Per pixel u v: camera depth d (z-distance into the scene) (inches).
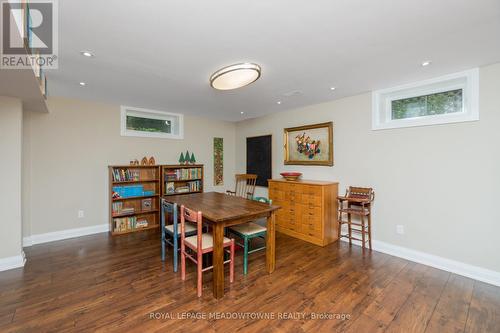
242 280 96.1
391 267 108.7
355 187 136.9
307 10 60.2
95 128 157.1
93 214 157.4
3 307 77.0
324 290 89.0
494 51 84.0
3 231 103.6
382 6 58.9
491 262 95.6
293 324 70.5
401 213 121.2
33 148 135.6
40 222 138.4
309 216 142.2
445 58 89.5
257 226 116.2
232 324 70.3
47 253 122.3
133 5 57.7
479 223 98.4
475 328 69.4
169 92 132.9
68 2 56.0
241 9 59.7
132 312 75.3
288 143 180.5
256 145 210.7
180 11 60.4
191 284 92.7
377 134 129.8
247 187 219.5
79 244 136.1
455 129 104.3
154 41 75.9
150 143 181.6
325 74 105.4
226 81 99.8
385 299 83.4
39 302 80.0
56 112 142.9
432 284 93.9
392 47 80.8
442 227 108.3
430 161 111.6
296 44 78.4
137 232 159.9
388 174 125.9
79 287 89.7
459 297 85.0
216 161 223.8
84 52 83.2
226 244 92.4
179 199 129.1
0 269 102.1
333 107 150.4
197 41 76.2
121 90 128.9
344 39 75.3
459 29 69.6
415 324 70.9
